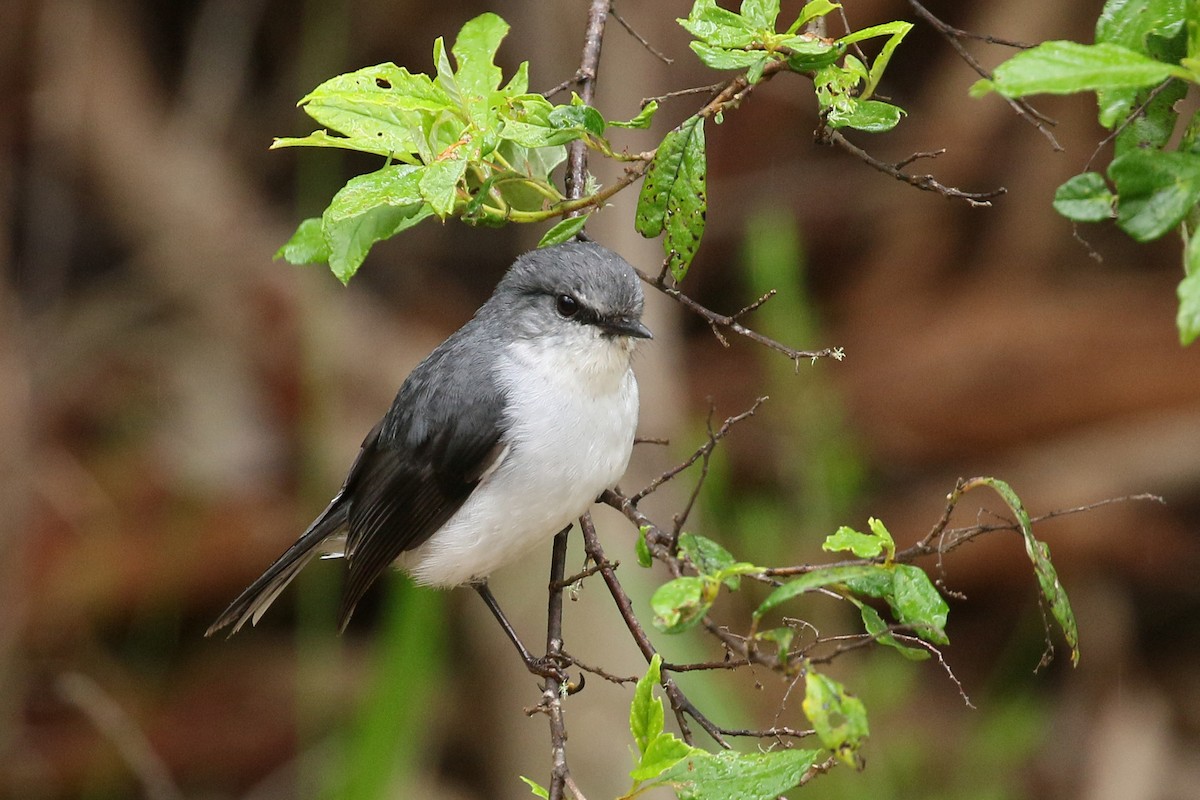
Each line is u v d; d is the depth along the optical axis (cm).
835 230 1414
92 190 1401
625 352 696
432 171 499
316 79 1375
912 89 1402
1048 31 1320
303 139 536
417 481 739
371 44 1411
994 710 1186
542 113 524
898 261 1381
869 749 1062
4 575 1177
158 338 1357
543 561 1104
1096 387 1226
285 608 1256
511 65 1232
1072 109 1317
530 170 583
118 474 1255
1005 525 463
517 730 1094
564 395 696
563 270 699
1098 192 424
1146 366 1229
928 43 1388
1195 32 418
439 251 1462
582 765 1038
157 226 1379
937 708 1204
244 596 795
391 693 917
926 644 446
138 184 1383
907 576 448
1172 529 1223
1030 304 1294
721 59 508
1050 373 1243
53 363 1344
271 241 1385
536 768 1076
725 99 540
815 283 1428
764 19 526
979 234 1377
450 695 1174
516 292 723
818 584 419
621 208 1180
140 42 1438
